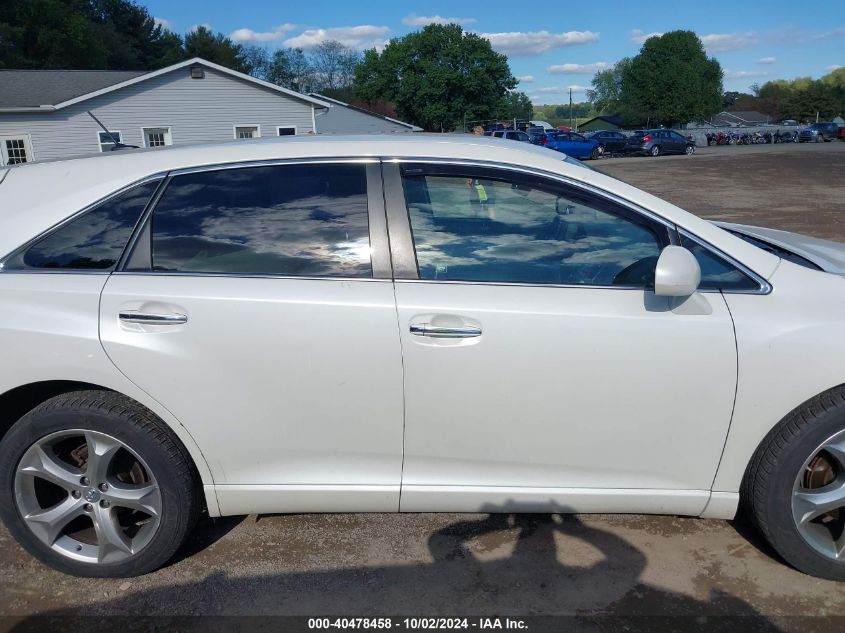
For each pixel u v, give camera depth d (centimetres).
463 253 255
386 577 266
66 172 268
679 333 242
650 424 249
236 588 261
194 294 246
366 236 254
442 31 6269
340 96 7550
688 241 254
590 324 243
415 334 243
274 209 259
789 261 264
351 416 251
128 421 248
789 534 253
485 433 252
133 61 6334
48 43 4991
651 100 6906
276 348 245
